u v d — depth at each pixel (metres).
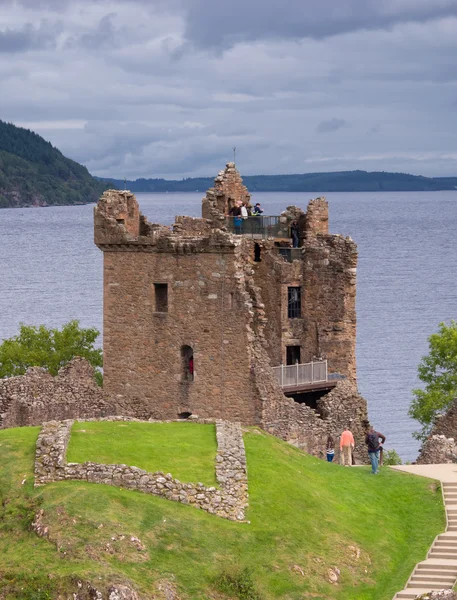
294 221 108.69
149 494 71.38
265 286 106.38
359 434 102.88
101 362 131.50
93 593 62.50
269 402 96.75
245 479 74.44
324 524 73.38
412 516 78.62
